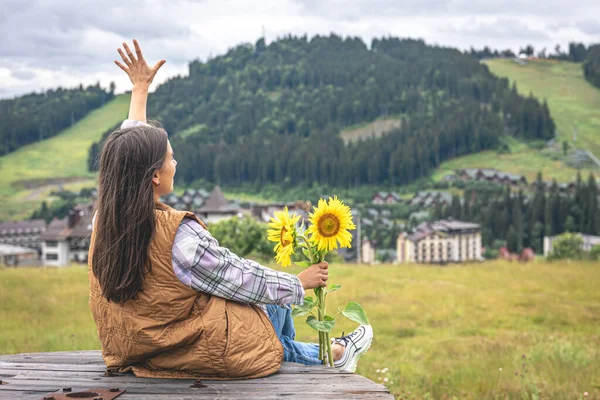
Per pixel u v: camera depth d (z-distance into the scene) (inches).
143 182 86.1
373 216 7539.4
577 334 364.2
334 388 86.0
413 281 615.8
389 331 381.4
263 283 92.2
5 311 427.5
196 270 88.1
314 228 102.9
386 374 258.5
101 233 86.3
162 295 87.0
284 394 83.0
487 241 5964.6
